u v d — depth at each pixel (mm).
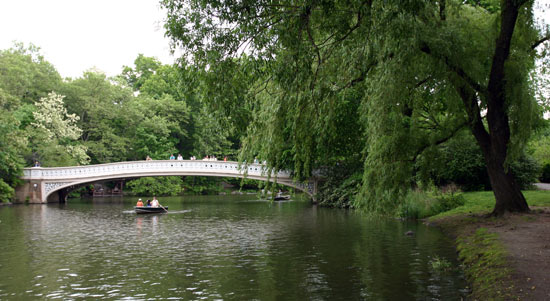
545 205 17766
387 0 7465
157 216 25625
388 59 10492
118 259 12289
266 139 12953
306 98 11016
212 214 26594
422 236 15156
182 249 13828
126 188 57781
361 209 12547
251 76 8688
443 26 11789
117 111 50062
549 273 7832
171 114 55375
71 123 46531
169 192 55156
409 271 10039
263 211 28422
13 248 14359
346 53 10469
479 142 15094
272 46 8172
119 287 9242
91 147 47531
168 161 36781
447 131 15125
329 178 32406
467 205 20578
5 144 34000
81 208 32438
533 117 12789
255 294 8523
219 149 59906
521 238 11117
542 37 13672
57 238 16656
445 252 12141
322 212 26812
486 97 13883
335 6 8422
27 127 40656
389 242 14125
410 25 9227
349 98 16938
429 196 22016
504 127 14188
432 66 11742
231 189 64250
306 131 12281
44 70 48281
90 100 48188
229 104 8477
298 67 8391
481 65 12930
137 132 51438
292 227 19031
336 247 13500
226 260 11898
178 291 8867
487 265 9117
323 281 9383
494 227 13242
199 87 8609
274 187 13734
